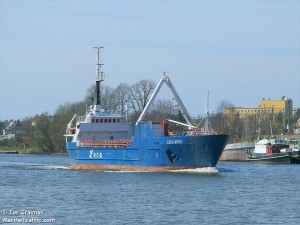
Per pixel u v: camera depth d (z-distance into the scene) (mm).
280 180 186625
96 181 178375
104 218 119938
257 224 115688
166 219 119312
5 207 132000
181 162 197125
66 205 134500
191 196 147375
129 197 145625
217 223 116188
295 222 117625
